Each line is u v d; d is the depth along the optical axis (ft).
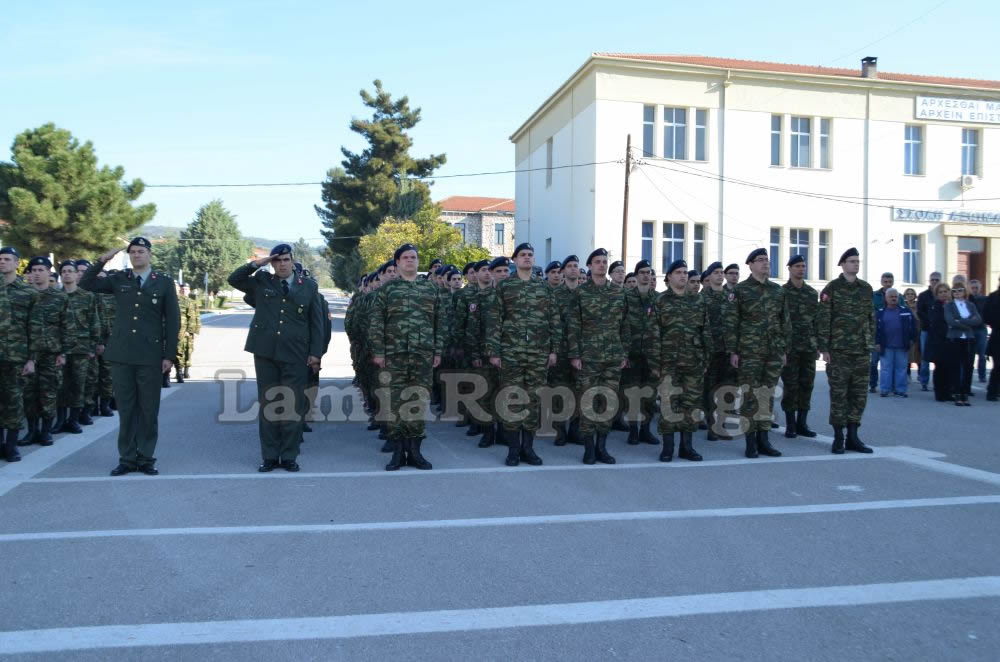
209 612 13.01
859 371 26.66
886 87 95.20
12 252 24.30
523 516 18.72
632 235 89.30
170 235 268.82
